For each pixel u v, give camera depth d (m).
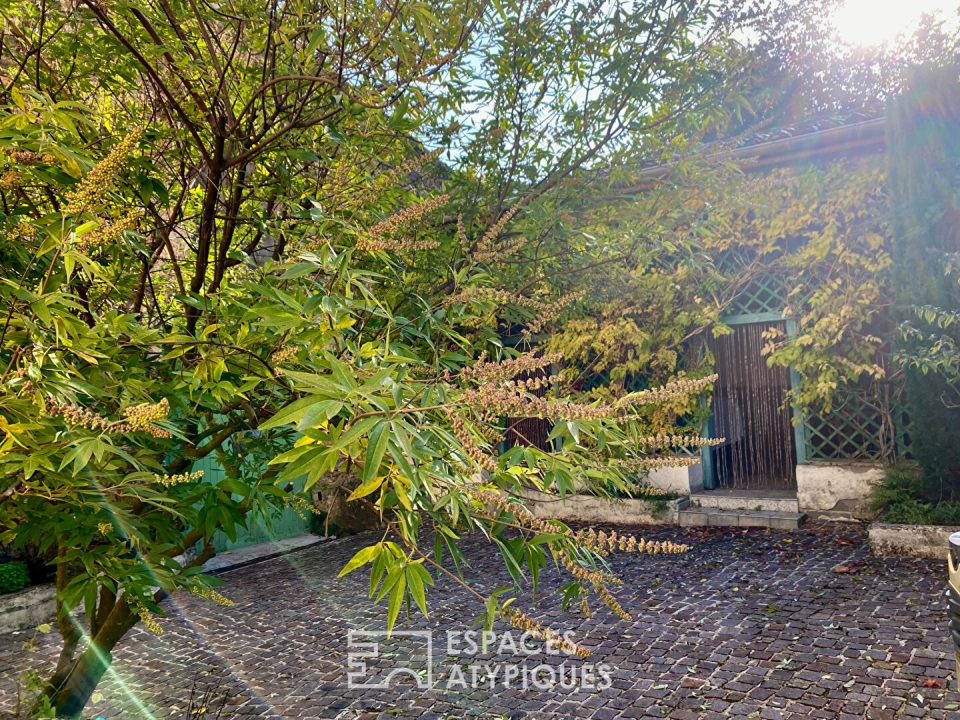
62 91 2.45
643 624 5.41
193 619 6.16
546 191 3.61
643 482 9.09
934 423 6.93
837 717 3.77
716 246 8.64
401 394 1.42
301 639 5.59
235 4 2.46
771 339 8.87
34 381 1.50
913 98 7.01
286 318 1.69
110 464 1.79
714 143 4.02
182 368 2.16
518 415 1.40
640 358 8.92
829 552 6.95
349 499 1.64
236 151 2.63
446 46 2.95
